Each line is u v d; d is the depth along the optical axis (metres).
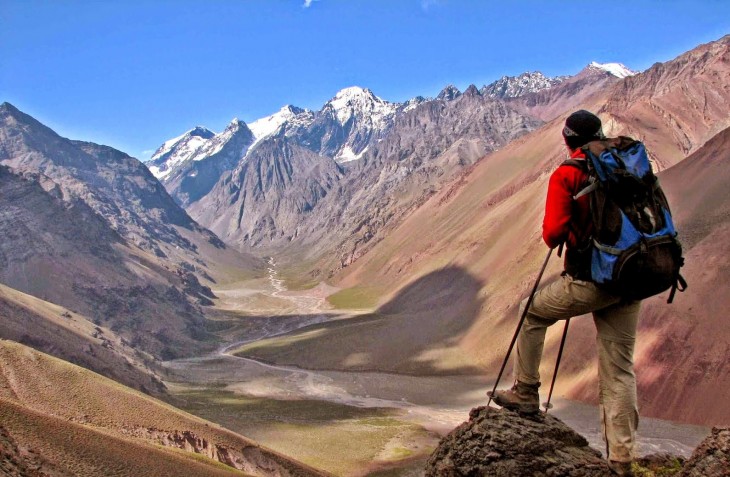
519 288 128.75
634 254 6.24
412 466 67.69
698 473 6.85
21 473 25.16
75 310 164.25
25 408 37.19
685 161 104.50
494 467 7.68
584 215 6.60
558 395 83.12
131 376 106.38
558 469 7.43
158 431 53.19
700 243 83.62
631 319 7.14
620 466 7.09
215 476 41.62
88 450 35.72
